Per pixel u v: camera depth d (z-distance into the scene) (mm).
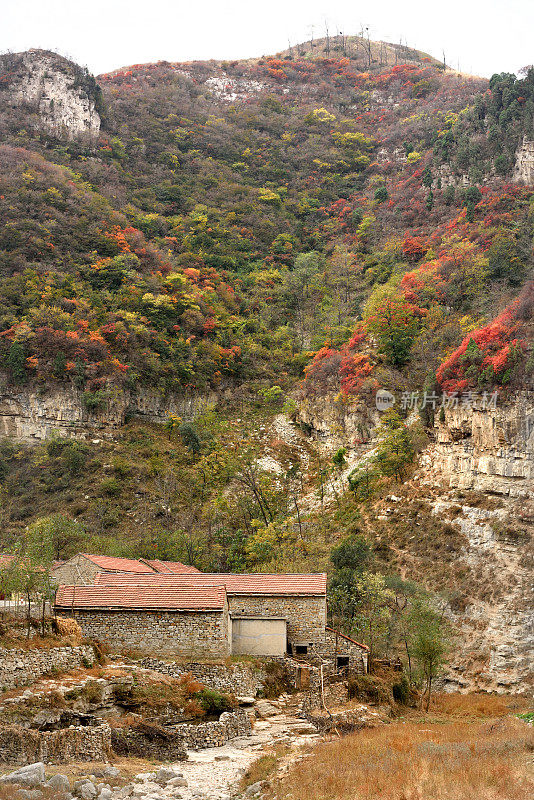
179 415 110812
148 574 46125
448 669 56812
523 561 61656
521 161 130250
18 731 25484
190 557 71312
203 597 38062
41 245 119875
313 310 135125
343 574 58000
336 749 28438
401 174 163375
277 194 171625
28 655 30266
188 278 131750
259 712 35312
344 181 177375
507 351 73250
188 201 163000
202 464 95938
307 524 79375
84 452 97125
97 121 170625
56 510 87188
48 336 104250
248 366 121125
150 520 85812
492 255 104750
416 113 196625
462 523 68000
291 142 196375
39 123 159125
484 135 142375
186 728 30031
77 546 68250
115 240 127938
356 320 122812
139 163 170125
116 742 28484
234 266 147750
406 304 101438
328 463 95062
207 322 122625
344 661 43875
